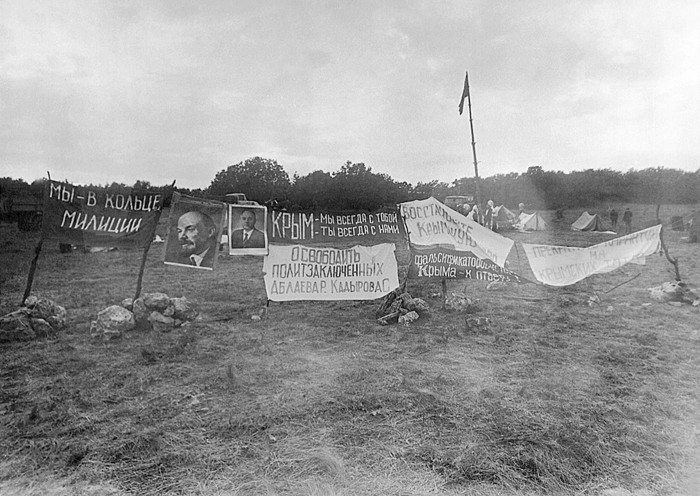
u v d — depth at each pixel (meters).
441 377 4.15
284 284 6.09
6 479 2.68
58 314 5.43
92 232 5.60
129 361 4.45
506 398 3.74
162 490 2.58
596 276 9.17
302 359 4.62
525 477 2.71
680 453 2.96
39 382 3.95
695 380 4.10
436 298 7.36
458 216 6.82
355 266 6.29
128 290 7.50
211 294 7.43
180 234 5.73
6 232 12.51
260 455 2.92
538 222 19.25
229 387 3.91
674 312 6.45
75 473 2.73
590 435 3.14
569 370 4.34
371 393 3.81
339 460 2.86
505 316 6.33
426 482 2.66
